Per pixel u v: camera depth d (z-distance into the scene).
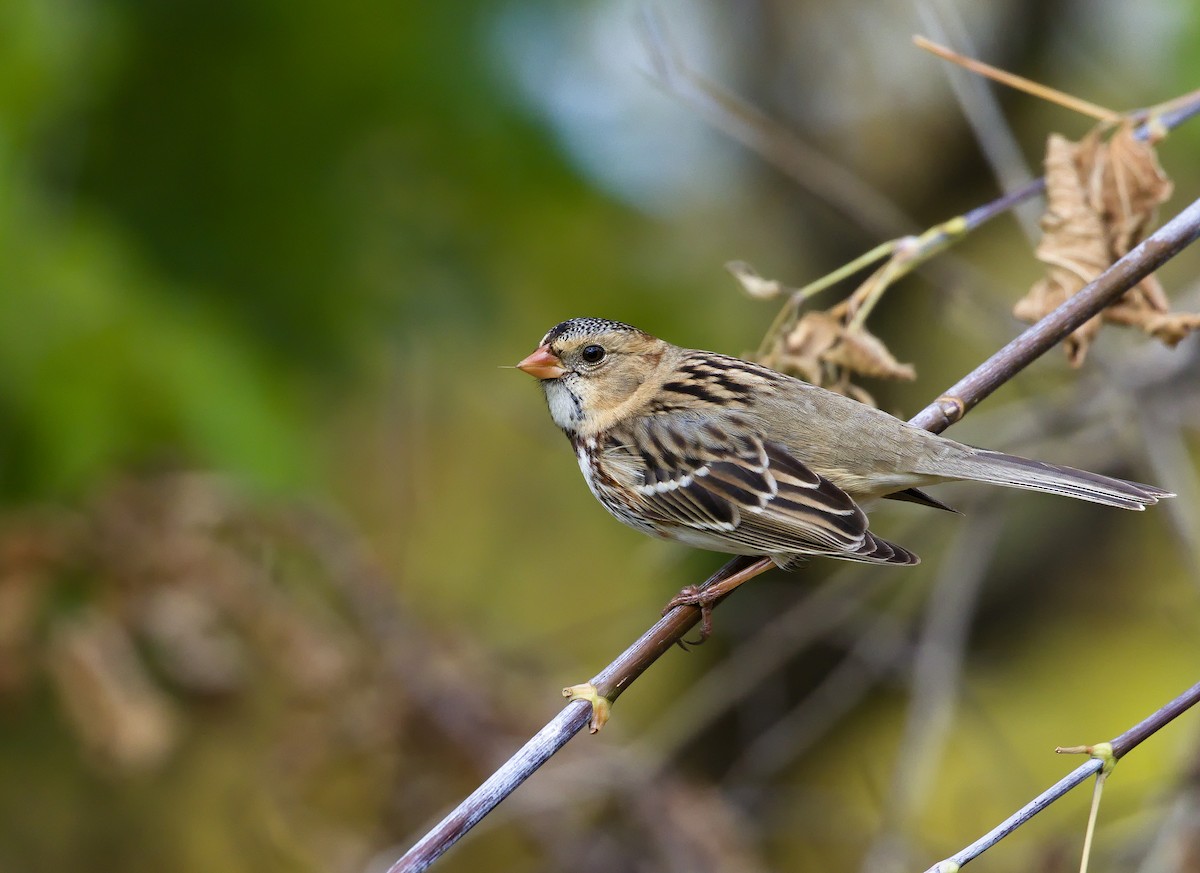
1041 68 14.40
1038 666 14.60
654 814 11.03
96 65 10.89
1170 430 10.62
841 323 8.52
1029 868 11.12
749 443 8.38
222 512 10.66
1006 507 11.44
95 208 10.95
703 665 14.73
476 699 11.09
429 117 11.39
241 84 11.22
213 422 10.33
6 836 13.15
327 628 11.09
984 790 13.03
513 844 12.83
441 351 12.30
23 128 10.08
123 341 10.16
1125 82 14.19
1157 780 11.09
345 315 11.49
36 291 9.98
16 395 10.02
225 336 10.77
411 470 12.40
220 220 11.29
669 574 14.15
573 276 12.16
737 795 12.20
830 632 13.12
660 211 12.42
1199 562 10.20
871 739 14.34
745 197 14.41
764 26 14.66
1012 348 7.72
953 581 11.27
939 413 7.59
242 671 11.38
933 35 9.66
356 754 10.95
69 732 13.16
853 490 8.28
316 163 11.38
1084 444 11.62
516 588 14.40
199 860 13.13
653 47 9.84
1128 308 7.98
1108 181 8.20
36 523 10.44
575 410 9.18
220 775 12.73
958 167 14.67
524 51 11.63
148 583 10.51
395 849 10.88
